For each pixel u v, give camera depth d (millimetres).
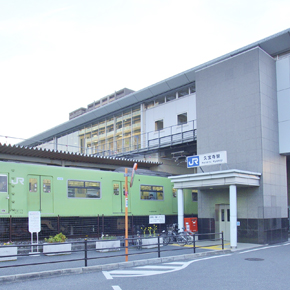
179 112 28641
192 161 19562
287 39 21719
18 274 9961
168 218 23703
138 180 22125
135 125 32250
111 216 20203
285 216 20250
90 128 37500
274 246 17719
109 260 13344
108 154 34562
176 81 28031
